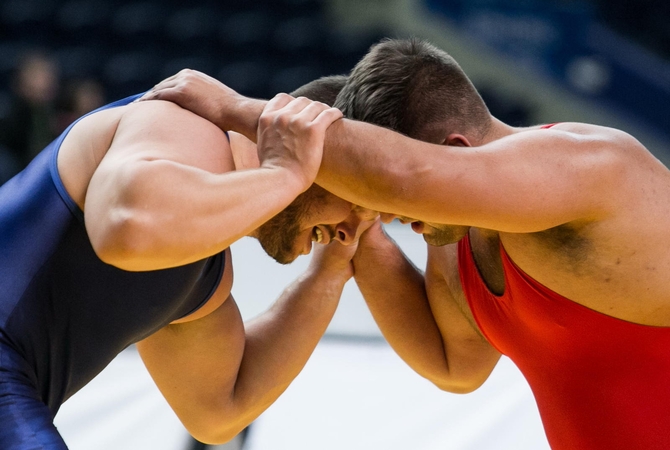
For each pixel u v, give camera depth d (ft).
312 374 14.84
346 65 44.60
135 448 12.03
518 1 45.65
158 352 10.68
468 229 10.16
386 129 8.63
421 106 9.29
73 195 8.61
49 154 8.96
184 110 8.96
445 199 8.22
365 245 12.04
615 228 8.78
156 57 45.32
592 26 45.50
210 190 7.54
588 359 9.50
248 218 7.68
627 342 9.26
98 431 12.44
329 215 10.21
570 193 8.40
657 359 9.27
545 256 9.16
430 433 12.80
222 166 8.62
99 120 8.96
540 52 45.60
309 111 8.48
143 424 12.73
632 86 44.96
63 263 8.52
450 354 12.08
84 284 8.59
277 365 11.41
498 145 8.56
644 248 8.89
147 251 7.27
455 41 46.47
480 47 46.24
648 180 8.95
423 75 9.37
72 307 8.63
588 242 8.85
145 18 46.57
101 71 43.73
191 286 9.30
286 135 8.29
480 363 12.03
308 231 10.44
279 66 44.86
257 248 21.43
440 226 9.64
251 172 7.97
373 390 14.25
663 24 47.44
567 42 45.21
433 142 9.28
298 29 46.03
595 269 8.93
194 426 11.24
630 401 9.41
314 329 11.68
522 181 8.26
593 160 8.64
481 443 12.56
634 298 9.03
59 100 32.22
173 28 46.24
